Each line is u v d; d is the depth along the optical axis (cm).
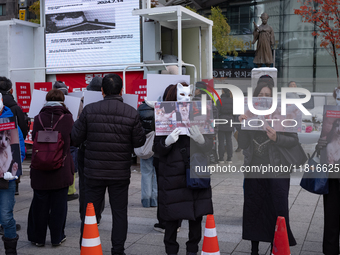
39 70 1112
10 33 1074
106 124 383
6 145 375
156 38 1001
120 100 397
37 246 449
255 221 383
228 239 457
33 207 443
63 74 1101
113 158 384
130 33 1024
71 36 1077
